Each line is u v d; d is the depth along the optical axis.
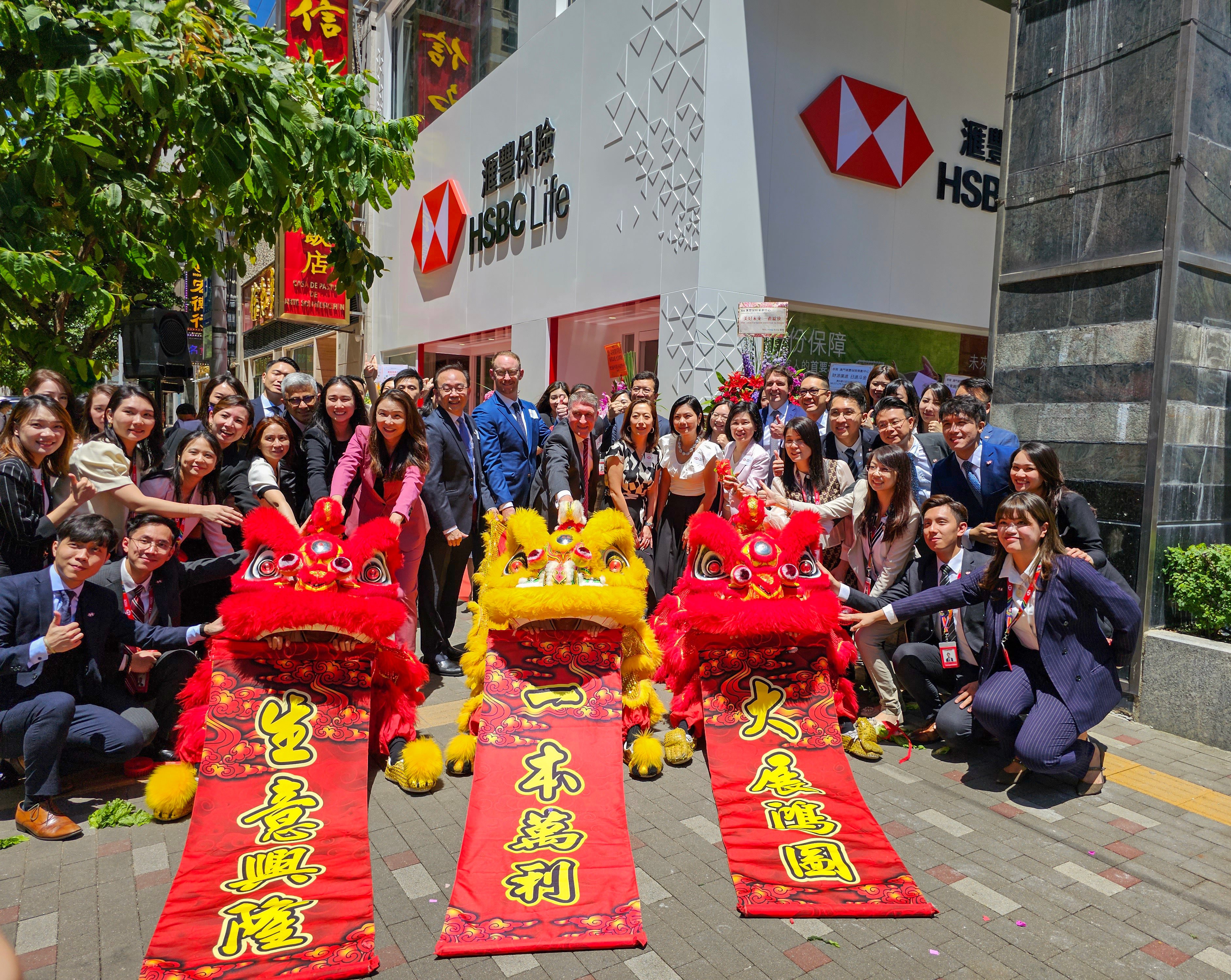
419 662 3.91
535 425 5.69
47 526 3.64
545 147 10.47
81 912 2.67
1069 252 4.98
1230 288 4.77
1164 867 3.04
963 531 4.10
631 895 2.69
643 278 8.72
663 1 8.27
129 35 4.27
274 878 2.70
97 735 3.38
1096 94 4.82
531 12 10.98
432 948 2.50
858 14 8.55
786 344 8.21
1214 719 4.12
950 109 9.38
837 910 2.67
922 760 3.95
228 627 3.24
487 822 3.00
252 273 20.73
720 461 4.17
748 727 3.56
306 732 3.29
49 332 5.11
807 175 8.40
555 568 3.52
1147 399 4.55
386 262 16.05
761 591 3.61
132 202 4.58
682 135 8.08
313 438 4.56
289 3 14.53
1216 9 4.47
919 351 9.84
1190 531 4.71
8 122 4.30
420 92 14.77
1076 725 3.55
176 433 4.57
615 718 3.47
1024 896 2.83
